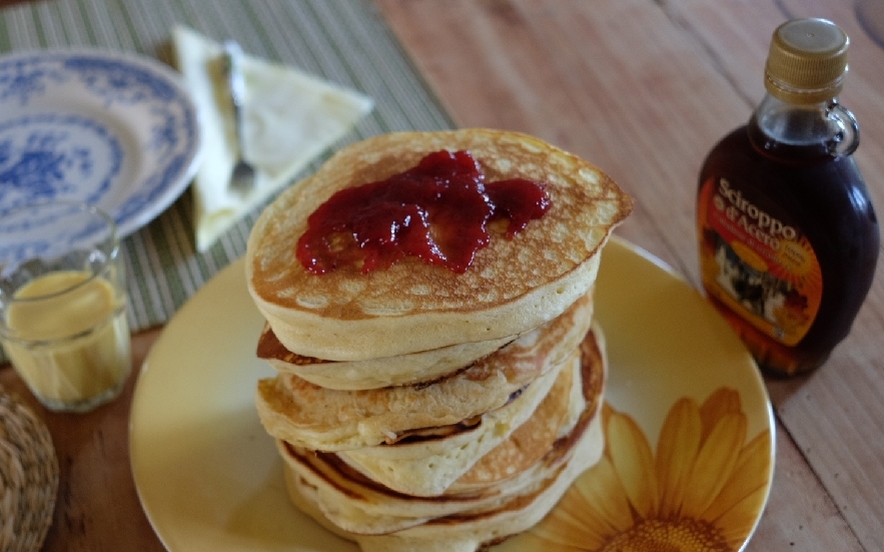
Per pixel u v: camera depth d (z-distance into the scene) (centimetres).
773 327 51
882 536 46
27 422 51
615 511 48
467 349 44
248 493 49
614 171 62
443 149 49
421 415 44
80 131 67
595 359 51
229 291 55
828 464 48
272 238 47
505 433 46
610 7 75
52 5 82
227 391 52
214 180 64
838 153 47
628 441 50
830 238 47
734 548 44
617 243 56
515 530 47
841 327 49
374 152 50
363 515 47
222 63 73
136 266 60
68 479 51
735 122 65
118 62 70
